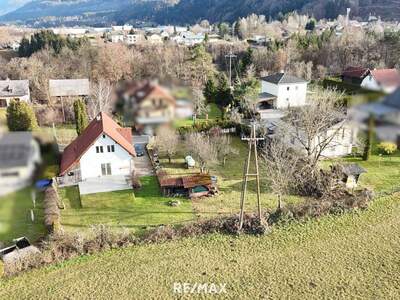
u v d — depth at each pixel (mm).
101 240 25328
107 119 37156
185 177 32688
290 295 20844
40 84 58500
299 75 67500
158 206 30250
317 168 33625
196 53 64938
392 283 21625
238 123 46625
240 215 26766
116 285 21828
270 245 25281
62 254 24297
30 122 29875
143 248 25234
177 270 23031
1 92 55000
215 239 26031
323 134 35094
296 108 41281
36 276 22656
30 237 25703
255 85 59625
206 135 43250
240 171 36688
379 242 25406
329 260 23688
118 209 29766
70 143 39438
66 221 28141
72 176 34688
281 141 35750
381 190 32062
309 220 27984
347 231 26688
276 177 31391
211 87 58344
